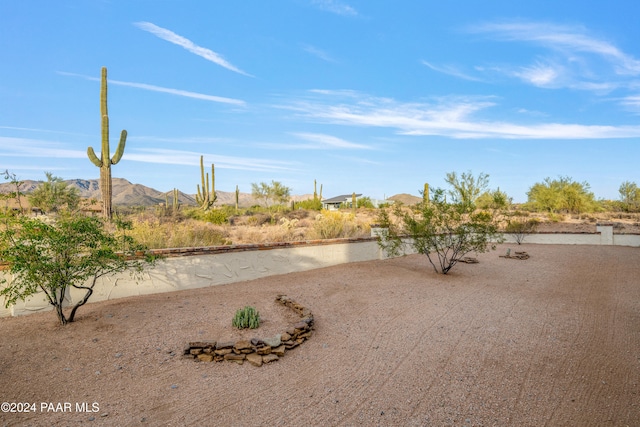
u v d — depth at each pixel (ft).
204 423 13.46
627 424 13.71
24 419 13.34
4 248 21.38
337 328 23.29
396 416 14.03
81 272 24.45
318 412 14.26
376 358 19.03
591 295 31.73
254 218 101.76
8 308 23.36
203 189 117.91
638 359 19.13
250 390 15.88
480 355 19.40
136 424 13.28
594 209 121.90
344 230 60.03
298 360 18.85
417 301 29.14
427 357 19.13
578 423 13.76
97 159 59.11
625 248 59.77
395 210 43.62
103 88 59.62
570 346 20.71
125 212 96.27
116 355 18.51
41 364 17.26
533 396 15.52
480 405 14.83
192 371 17.48
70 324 21.95
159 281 29.96
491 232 40.19
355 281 35.55
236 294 30.04
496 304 28.66
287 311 26.09
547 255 52.85
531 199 133.18
